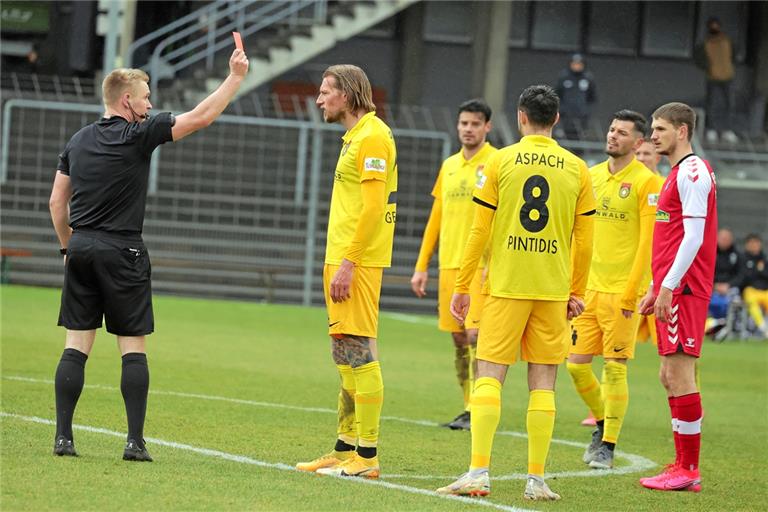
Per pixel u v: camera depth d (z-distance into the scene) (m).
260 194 73.69
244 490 17.75
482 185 19.59
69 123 72.50
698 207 20.75
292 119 79.75
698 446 21.23
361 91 20.55
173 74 80.19
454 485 18.98
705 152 79.75
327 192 74.31
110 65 70.81
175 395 29.52
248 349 43.06
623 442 27.28
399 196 74.44
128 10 77.62
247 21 82.38
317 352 43.66
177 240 69.38
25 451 19.56
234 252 70.25
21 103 69.69
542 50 91.75
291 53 77.44
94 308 19.59
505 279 19.33
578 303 20.28
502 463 23.02
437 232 30.77
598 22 92.25
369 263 20.42
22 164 71.25
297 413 27.78
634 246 24.88
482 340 19.56
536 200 19.31
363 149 20.20
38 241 68.25
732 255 63.38
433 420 28.75
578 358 24.92
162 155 72.75
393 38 89.00
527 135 19.72
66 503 16.00
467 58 90.19
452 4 89.94
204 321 53.59
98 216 19.30
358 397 20.31
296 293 69.56
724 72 83.56
